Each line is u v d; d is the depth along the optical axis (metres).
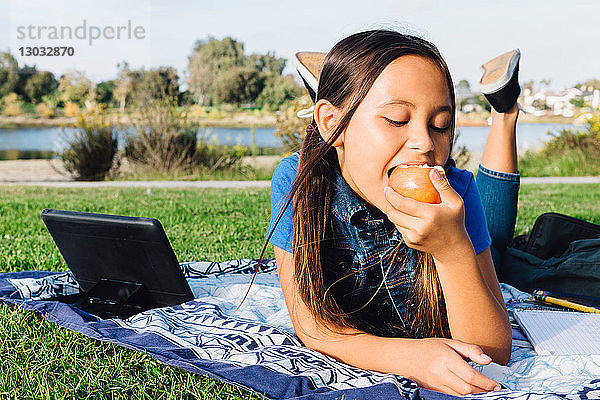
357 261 2.42
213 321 2.72
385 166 2.00
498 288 2.54
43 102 22.55
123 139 14.03
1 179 13.10
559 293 3.25
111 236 2.84
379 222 2.39
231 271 3.82
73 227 2.90
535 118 18.47
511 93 3.75
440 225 1.91
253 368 2.20
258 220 7.10
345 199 2.36
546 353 2.52
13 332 2.74
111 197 9.66
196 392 2.24
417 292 2.43
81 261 3.03
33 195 9.98
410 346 2.16
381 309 2.50
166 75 18.64
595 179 12.96
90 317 2.81
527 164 14.67
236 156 14.37
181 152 14.03
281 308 3.11
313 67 3.61
